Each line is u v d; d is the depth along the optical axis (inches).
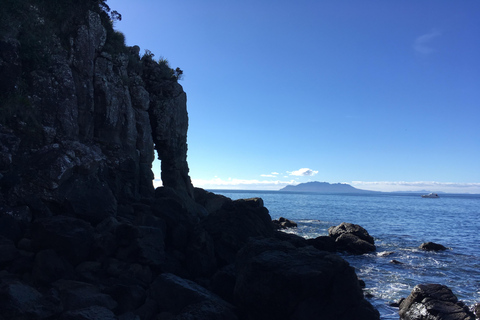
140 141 1032.2
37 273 470.6
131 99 1037.2
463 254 1261.1
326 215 3233.3
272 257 468.8
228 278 541.0
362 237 1346.0
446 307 522.6
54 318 376.8
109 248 548.1
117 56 982.4
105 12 1016.2
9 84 685.3
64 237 512.4
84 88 853.2
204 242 661.3
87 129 856.3
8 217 555.5
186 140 1343.5
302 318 422.3
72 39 853.2
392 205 6210.6
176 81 1306.6
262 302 440.8
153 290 479.5
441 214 3833.7
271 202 6190.9
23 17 757.9
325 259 449.1
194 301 455.2
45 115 742.5
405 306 573.6
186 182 1334.9
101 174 791.1
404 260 1117.1
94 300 426.3
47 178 646.5
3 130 645.3
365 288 775.7
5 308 348.2
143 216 668.7
